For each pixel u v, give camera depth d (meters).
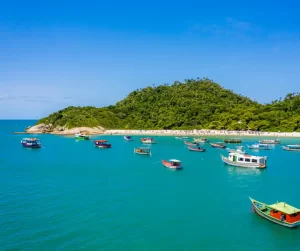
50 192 53.62
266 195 52.19
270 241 34.62
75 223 39.16
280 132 169.12
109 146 126.50
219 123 188.25
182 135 180.25
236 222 39.84
